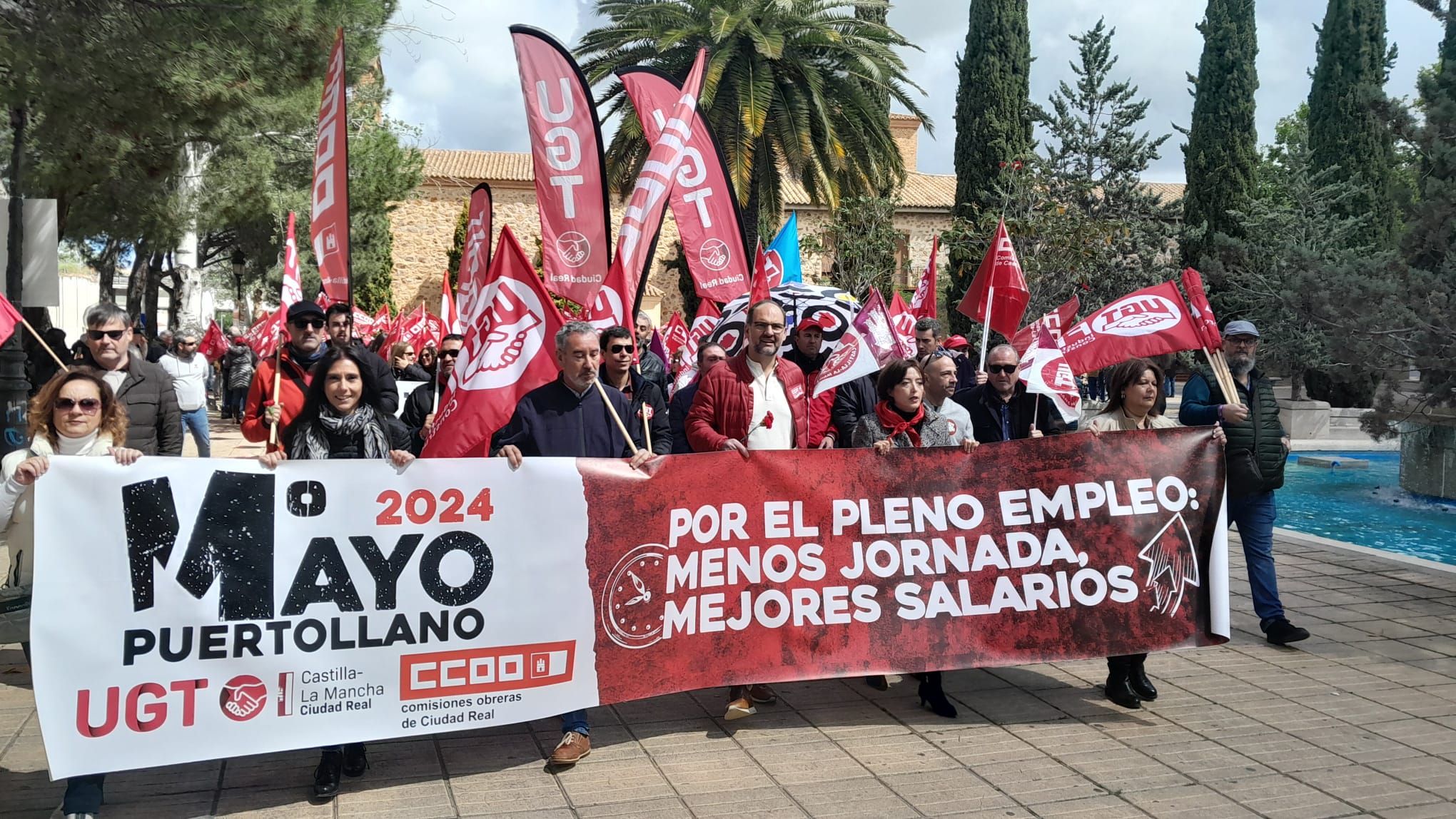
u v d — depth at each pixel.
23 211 8.58
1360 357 13.99
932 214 42.44
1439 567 8.55
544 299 4.82
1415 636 6.57
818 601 4.89
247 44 8.74
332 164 5.95
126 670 3.79
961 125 27.70
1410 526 12.27
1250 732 4.91
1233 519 6.51
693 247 7.31
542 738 4.82
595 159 6.18
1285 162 28.27
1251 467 6.23
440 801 4.09
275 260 29.42
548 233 6.15
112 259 23.42
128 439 5.29
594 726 4.99
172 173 11.75
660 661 4.64
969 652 5.02
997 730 4.95
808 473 4.91
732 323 6.48
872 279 23.06
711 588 4.75
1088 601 5.13
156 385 5.48
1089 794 4.19
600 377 5.82
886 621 4.96
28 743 4.61
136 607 3.81
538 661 4.41
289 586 4.04
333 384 4.32
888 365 5.36
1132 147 27.22
